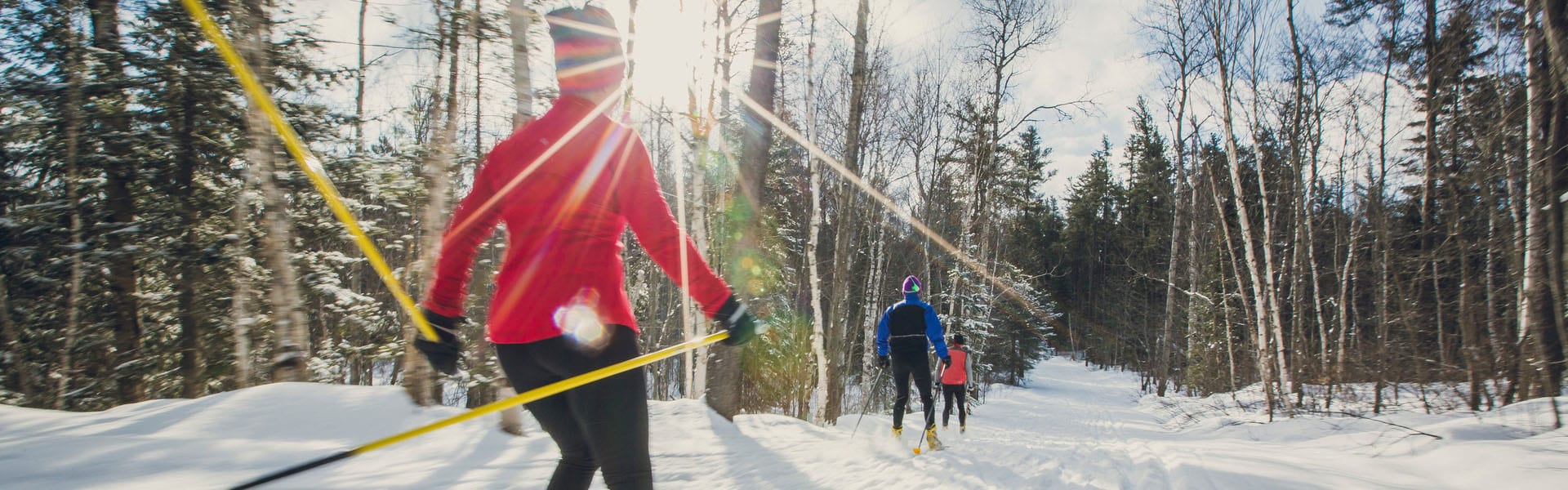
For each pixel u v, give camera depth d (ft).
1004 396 92.68
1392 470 15.67
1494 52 29.66
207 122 37.11
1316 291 54.75
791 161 72.23
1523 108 25.85
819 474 15.40
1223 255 80.28
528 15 22.61
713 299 5.76
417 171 37.01
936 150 71.61
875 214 67.82
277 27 32.17
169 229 37.24
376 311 41.34
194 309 37.65
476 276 25.98
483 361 26.02
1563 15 19.77
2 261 34.32
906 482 15.30
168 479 9.85
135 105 37.14
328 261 40.86
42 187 37.27
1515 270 27.17
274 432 14.21
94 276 37.14
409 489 10.61
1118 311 152.05
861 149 56.13
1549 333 22.12
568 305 5.64
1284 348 43.37
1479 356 32.40
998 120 72.02
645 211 5.80
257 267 36.24
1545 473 13.08
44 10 33.94
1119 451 22.58
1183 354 94.73
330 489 10.22
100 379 37.65
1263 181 46.42
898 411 23.93
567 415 6.15
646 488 5.86
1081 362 184.55
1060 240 191.21
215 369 38.32
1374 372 41.47
